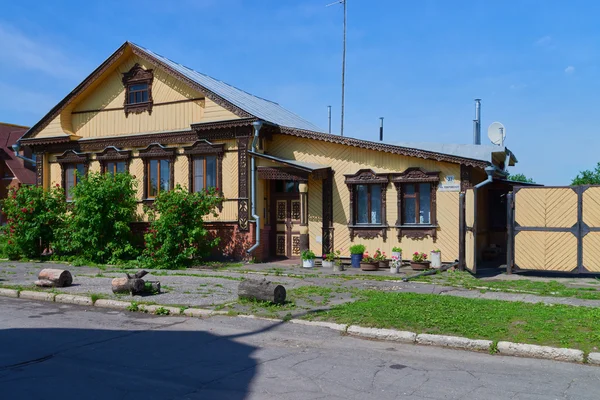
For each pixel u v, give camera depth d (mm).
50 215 20094
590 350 7164
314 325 9031
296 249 19266
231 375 6461
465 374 6543
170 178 20031
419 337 8031
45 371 6586
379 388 6000
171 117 20203
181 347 7793
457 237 16391
